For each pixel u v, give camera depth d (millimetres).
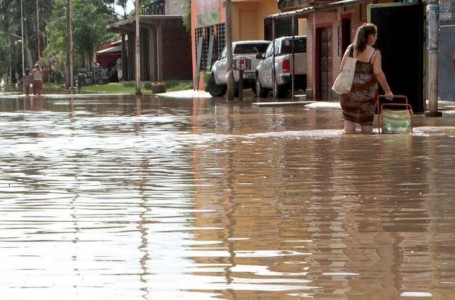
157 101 48781
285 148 18094
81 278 7410
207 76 58594
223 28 63938
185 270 7648
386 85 21219
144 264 7875
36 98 60844
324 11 41375
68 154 17922
